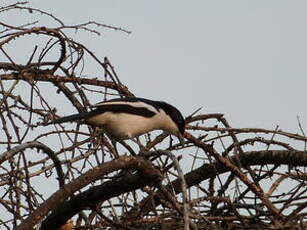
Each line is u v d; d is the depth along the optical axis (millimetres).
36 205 9867
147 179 10055
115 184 10023
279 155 11828
